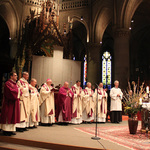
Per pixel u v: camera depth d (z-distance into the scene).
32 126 6.68
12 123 5.19
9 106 5.26
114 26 16.02
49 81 7.70
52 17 20.28
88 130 6.50
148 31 24.58
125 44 15.15
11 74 5.56
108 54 30.48
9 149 4.12
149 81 20.08
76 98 8.44
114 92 9.20
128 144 4.51
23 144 4.68
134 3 15.45
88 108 8.70
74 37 30.64
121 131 6.36
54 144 4.33
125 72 14.73
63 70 19.05
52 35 19.73
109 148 4.10
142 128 6.15
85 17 23.41
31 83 6.93
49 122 7.42
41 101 7.32
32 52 18.69
